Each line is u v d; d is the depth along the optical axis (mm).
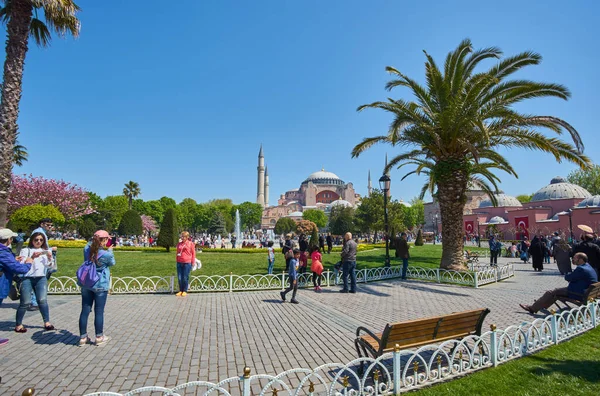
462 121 11945
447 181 13469
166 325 6867
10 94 9805
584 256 7195
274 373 4574
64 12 10422
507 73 12562
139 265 16281
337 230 51094
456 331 4664
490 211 52688
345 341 5914
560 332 5629
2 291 5559
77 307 8352
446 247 13539
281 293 9188
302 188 123188
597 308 6629
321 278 12016
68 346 5574
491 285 11961
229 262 18438
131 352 5324
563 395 3777
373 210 45844
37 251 6340
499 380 4164
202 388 4117
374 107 13273
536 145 12211
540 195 47438
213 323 7035
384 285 12031
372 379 4410
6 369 4645
